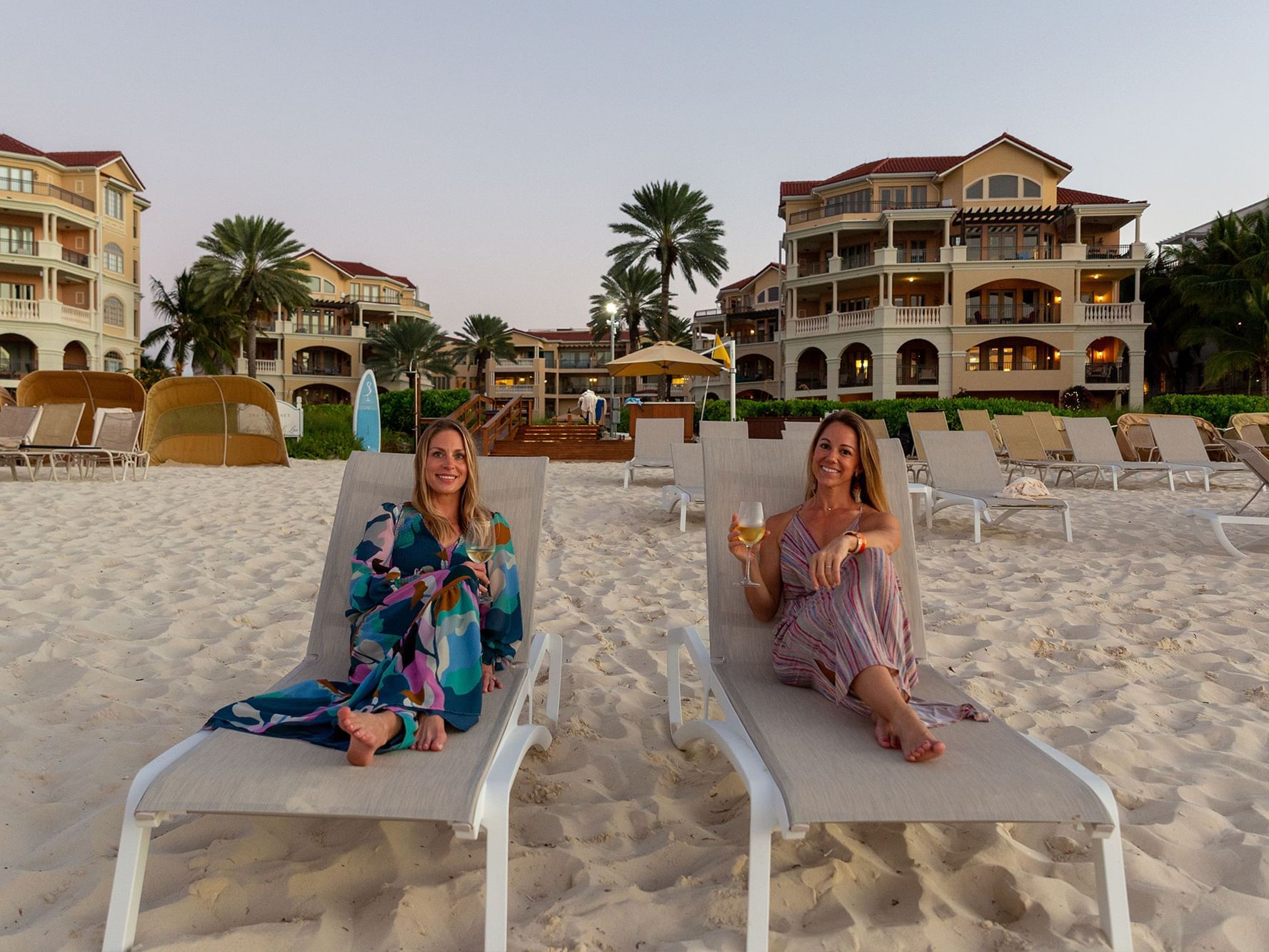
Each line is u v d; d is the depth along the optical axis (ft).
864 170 119.96
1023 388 110.11
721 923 5.99
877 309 110.83
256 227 125.39
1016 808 5.58
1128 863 6.73
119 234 129.18
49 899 6.21
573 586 16.74
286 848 6.96
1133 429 39.37
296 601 15.21
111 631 13.11
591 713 10.14
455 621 6.92
